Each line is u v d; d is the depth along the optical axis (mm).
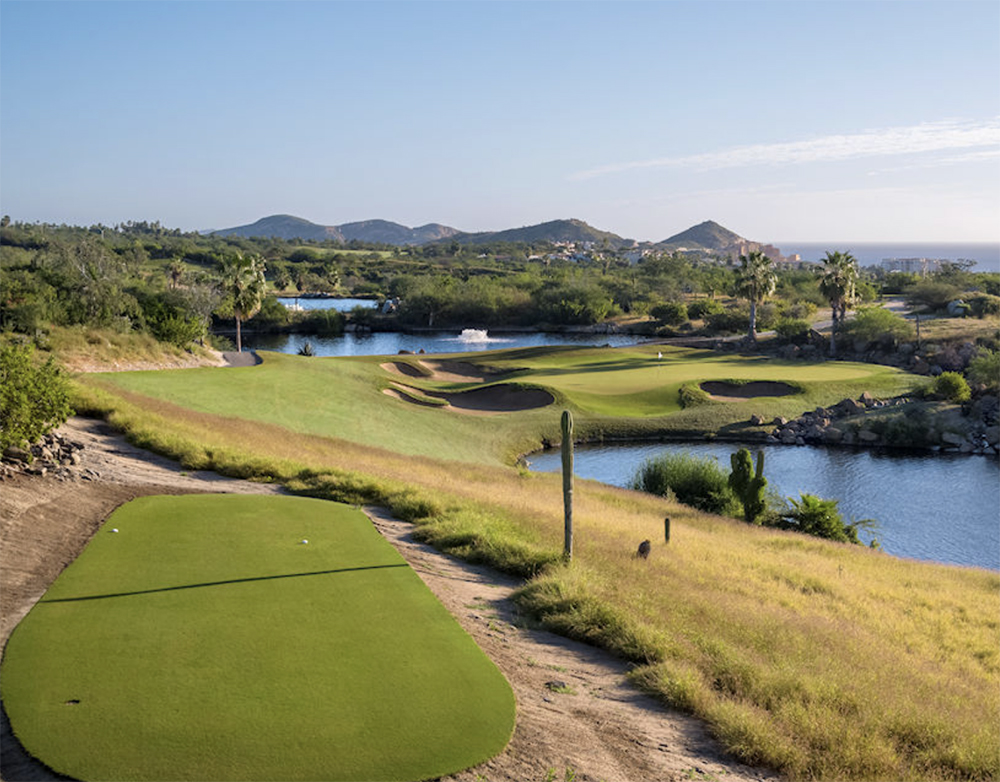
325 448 31266
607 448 54312
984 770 8461
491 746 6824
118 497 15852
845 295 93750
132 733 6465
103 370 43875
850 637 14719
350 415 45969
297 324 147875
